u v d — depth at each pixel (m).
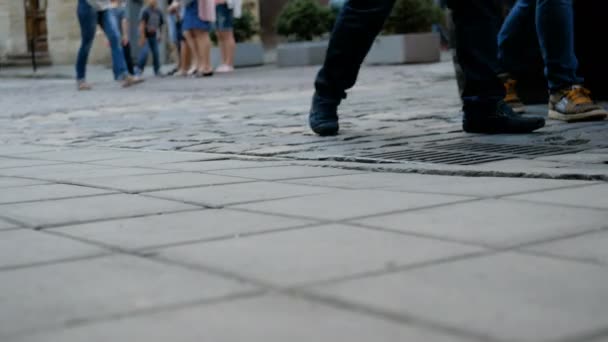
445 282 1.58
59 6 24.02
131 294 1.57
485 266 1.71
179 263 1.82
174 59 22.06
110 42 13.21
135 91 11.86
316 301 1.47
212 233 2.15
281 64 18.48
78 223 2.38
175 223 2.32
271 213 2.42
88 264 1.84
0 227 2.36
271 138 4.90
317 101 4.81
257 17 23.11
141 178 3.35
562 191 2.61
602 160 3.33
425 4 16.92
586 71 6.07
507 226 2.11
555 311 1.39
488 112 4.43
